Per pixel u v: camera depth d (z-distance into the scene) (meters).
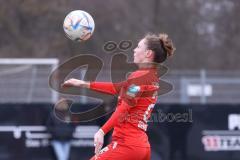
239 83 56.19
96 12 113.50
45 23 110.19
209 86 56.12
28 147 44.56
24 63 53.88
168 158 44.97
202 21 122.69
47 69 53.72
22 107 44.75
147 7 122.00
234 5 122.12
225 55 120.19
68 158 44.50
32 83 53.28
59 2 111.00
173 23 122.00
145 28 119.25
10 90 53.16
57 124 44.59
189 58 119.00
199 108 45.31
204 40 121.44
